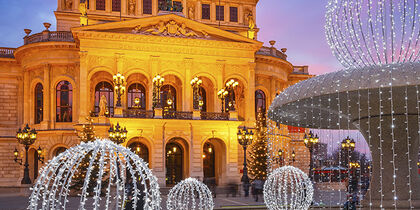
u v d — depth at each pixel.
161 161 42.06
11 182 48.22
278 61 52.28
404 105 13.86
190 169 42.97
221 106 46.16
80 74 43.34
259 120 44.06
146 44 44.75
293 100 14.23
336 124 18.06
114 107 44.81
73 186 32.31
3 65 50.12
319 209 19.16
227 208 21.55
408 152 14.45
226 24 57.62
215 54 46.53
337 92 13.02
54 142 46.12
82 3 45.03
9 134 49.12
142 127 42.06
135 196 9.71
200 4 56.94
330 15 13.58
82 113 43.06
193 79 43.56
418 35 12.46
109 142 9.56
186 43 45.50
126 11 54.31
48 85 46.91
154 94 42.53
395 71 12.10
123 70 44.31
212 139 46.41
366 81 12.45
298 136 56.28
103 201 27.75
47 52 47.19
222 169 44.84
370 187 15.36
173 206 17.80
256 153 41.84
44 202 9.50
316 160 43.66
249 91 47.31
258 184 31.00
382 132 14.80
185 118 43.12
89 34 43.47
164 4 51.50
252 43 47.44
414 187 14.69
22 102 49.97
